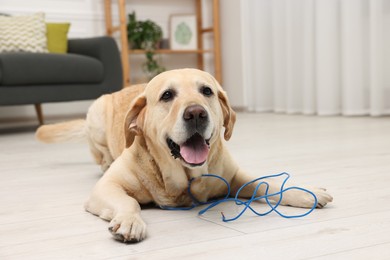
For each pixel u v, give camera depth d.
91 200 1.35
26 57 3.53
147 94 1.33
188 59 5.70
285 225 1.13
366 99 3.94
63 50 4.18
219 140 1.35
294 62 4.53
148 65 5.17
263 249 0.97
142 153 1.35
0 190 1.77
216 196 1.47
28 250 1.05
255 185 1.40
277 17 4.66
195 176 1.32
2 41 3.92
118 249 1.02
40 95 3.67
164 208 1.38
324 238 1.01
